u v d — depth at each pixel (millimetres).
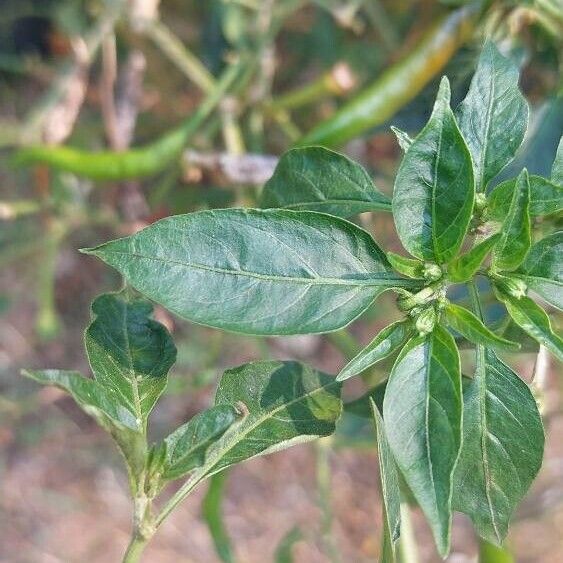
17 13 665
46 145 439
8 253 615
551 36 373
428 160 219
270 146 587
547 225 268
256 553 792
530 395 238
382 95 375
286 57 631
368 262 229
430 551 775
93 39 495
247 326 220
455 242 224
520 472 242
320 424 254
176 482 777
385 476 231
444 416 214
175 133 439
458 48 369
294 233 225
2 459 769
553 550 788
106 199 640
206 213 220
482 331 223
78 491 780
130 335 261
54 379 238
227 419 244
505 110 248
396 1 558
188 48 625
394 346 227
